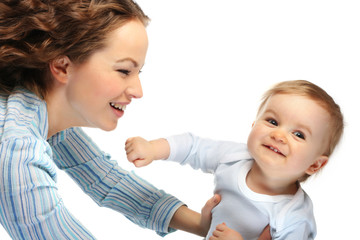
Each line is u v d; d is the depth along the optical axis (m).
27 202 1.17
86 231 1.24
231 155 1.59
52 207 1.20
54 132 1.48
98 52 1.31
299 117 1.42
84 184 1.72
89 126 1.47
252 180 1.51
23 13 1.30
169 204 1.67
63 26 1.28
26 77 1.38
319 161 1.50
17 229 1.19
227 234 1.42
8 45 1.31
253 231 1.49
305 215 1.44
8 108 1.29
